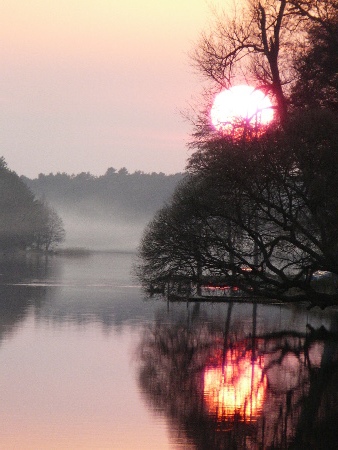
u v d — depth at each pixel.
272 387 61.25
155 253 128.75
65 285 182.25
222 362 73.50
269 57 91.69
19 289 167.00
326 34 88.81
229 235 99.12
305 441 45.81
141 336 90.94
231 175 88.75
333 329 101.75
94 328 97.38
